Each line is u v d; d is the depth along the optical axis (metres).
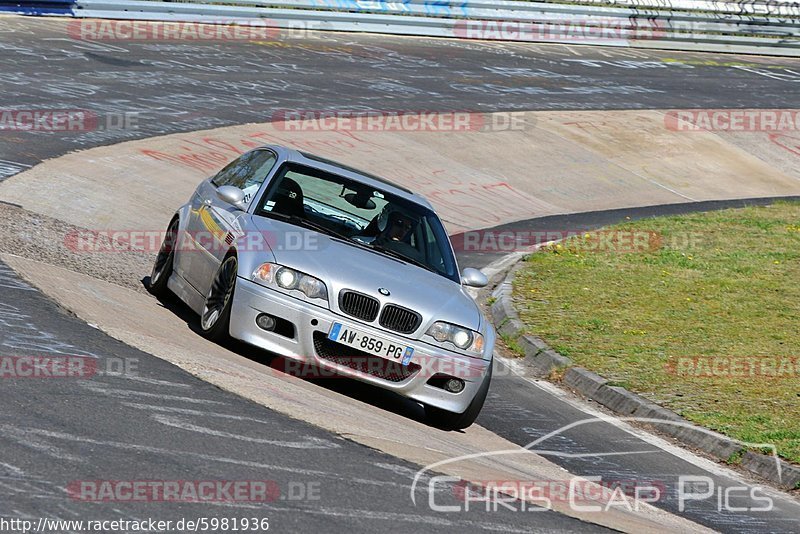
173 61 62.03
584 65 86.62
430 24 85.44
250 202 22.91
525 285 37.94
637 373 28.45
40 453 13.21
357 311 20.44
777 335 33.28
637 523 16.53
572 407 26.25
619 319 34.12
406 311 20.59
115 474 13.03
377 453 16.42
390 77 70.00
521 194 55.28
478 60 81.00
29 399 15.08
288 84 62.75
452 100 67.50
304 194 23.44
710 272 41.88
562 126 67.62
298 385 20.23
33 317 19.69
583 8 93.38
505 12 89.44
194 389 17.33
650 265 42.44
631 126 71.06
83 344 18.61
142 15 69.56
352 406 20.02
